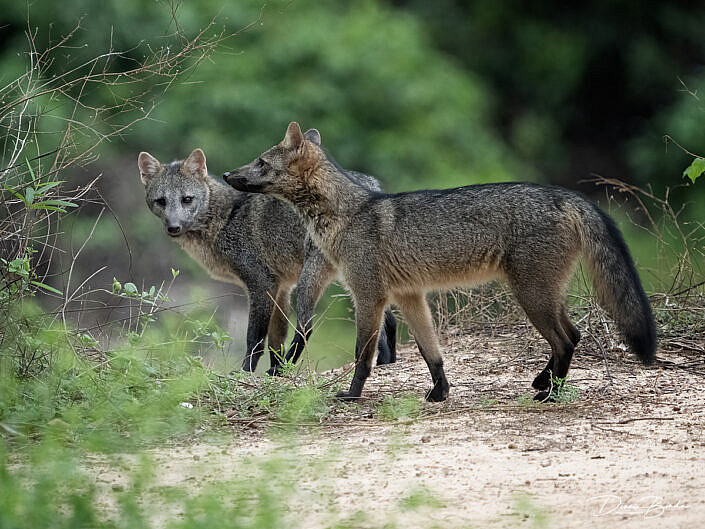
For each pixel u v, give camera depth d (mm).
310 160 11273
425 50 32312
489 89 38844
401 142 29844
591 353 12688
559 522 6953
